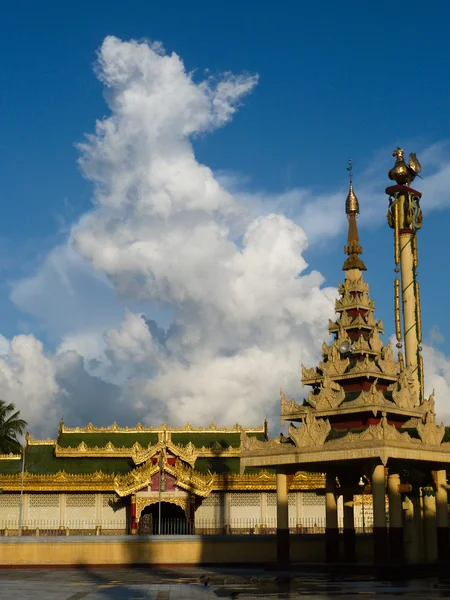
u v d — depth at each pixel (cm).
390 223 8538
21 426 14862
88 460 10662
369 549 7138
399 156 8575
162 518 10338
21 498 9831
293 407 6606
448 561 6244
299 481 10100
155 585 4991
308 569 6228
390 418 6269
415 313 8231
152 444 10912
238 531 10088
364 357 6650
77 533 10038
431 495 6956
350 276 7050
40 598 4166
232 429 11319
